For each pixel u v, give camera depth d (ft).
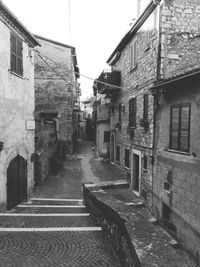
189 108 23.76
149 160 33.83
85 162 68.64
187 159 24.06
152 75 32.50
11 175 30.01
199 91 22.21
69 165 64.23
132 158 42.70
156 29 31.35
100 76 58.34
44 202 34.78
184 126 24.77
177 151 26.03
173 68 30.07
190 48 29.89
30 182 37.52
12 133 30.04
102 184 44.14
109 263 15.02
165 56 30.22
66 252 16.29
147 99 34.45
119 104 54.70
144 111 35.58
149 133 33.78
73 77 86.63
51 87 75.36
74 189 42.96
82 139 144.25
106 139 73.97
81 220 24.20
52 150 58.34
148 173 34.24
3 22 26.99
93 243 17.84
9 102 28.99
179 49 30.32
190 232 23.44
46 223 22.97
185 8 30.48
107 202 20.42
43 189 42.55
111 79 53.11
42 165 46.11
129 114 44.55
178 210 25.67
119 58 54.44
